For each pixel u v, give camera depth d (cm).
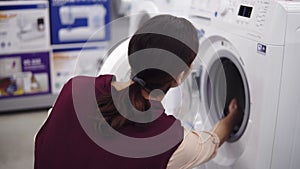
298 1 152
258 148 161
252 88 160
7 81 319
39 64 322
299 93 156
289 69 151
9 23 304
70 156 122
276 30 145
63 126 124
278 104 155
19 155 270
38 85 328
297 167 169
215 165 191
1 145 282
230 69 188
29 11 305
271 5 147
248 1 161
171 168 126
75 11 316
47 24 312
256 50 154
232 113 185
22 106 330
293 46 148
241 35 163
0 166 255
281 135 161
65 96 128
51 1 309
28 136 296
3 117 327
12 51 312
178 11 224
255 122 161
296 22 146
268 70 149
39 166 128
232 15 169
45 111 340
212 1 184
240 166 177
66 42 322
